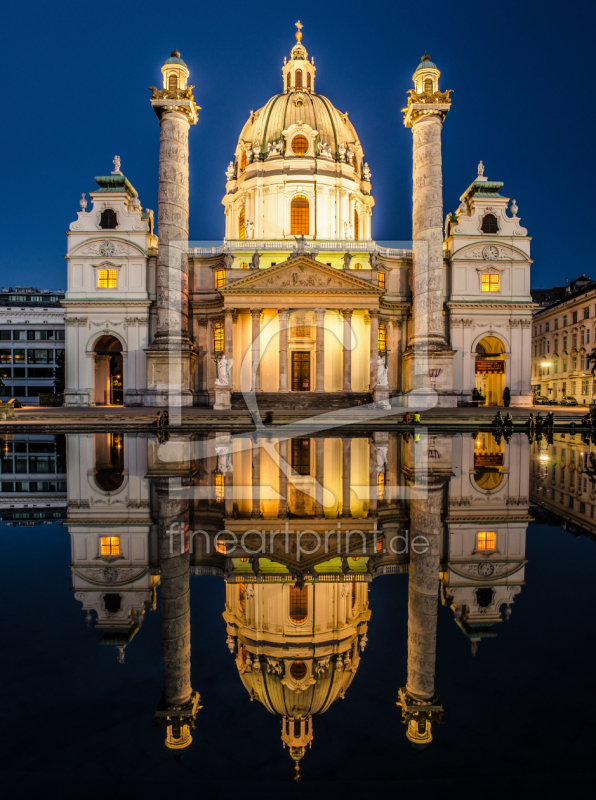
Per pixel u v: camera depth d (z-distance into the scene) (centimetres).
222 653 468
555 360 6444
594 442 2231
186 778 305
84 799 281
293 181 4869
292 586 618
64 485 1224
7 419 3147
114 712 372
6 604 556
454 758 323
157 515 940
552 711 372
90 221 4566
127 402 4509
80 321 4544
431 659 451
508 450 1914
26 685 403
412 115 4012
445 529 853
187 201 4209
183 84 4069
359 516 931
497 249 4600
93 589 600
